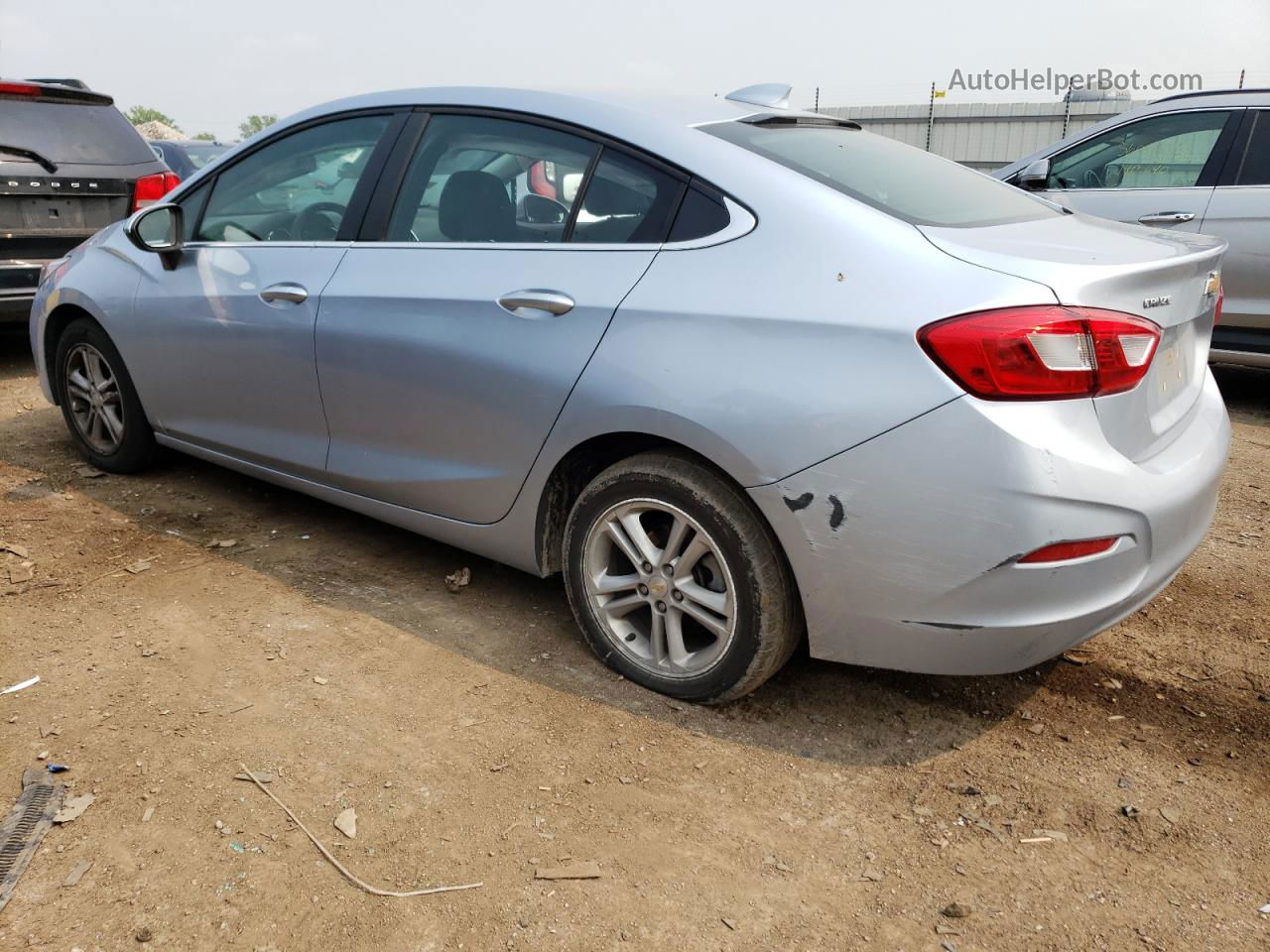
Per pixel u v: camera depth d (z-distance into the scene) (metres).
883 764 2.56
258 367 3.54
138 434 4.25
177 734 2.54
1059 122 16.33
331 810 2.29
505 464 2.91
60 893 2.02
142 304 3.92
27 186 5.71
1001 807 2.40
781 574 2.51
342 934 1.95
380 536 3.85
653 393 2.51
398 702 2.74
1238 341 6.12
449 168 3.13
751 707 2.78
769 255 2.47
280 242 3.53
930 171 3.06
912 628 2.36
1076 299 2.18
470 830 2.25
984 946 1.99
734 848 2.24
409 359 3.04
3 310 5.77
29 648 2.93
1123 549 2.28
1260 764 2.59
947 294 2.23
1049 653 2.36
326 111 3.55
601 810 2.34
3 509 3.97
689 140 2.73
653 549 2.73
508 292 2.83
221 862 2.12
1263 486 4.77
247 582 3.41
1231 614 3.41
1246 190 5.94
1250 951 1.98
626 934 1.98
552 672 2.92
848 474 2.29
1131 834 2.32
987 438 2.16
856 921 2.04
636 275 2.63
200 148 14.26
